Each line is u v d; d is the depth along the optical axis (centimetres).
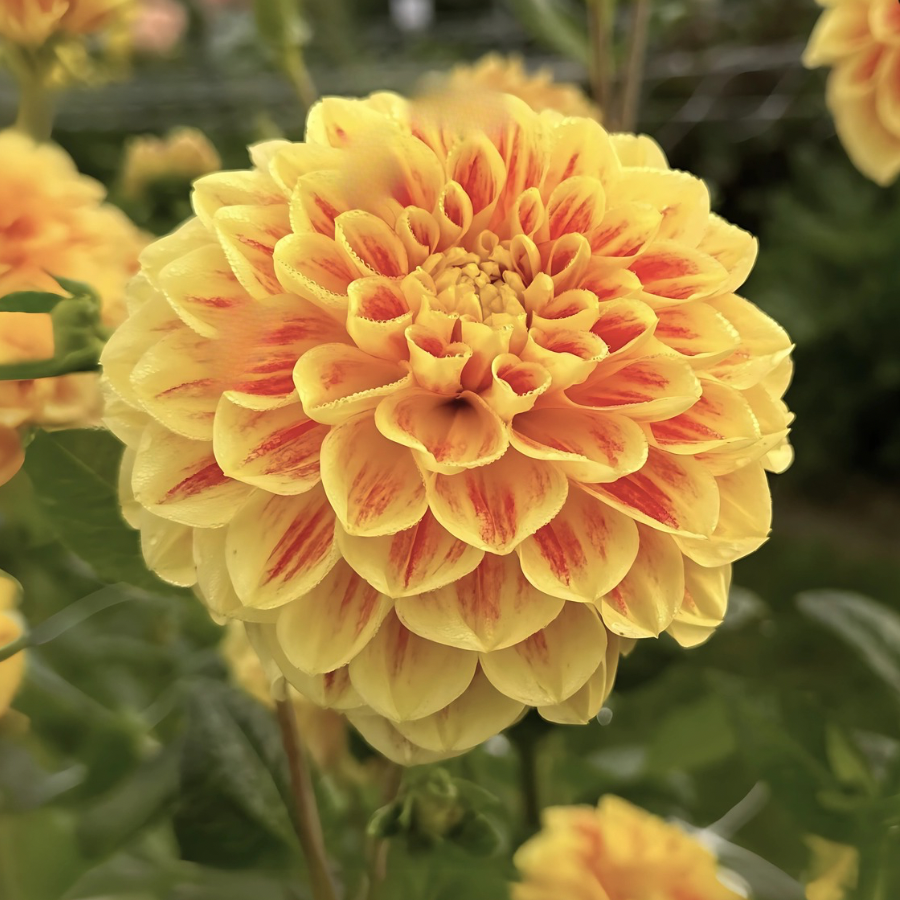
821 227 117
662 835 26
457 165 25
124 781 30
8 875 30
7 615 26
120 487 24
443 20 112
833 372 118
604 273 25
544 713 23
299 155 24
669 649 32
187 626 38
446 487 23
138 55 88
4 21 37
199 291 23
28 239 30
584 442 24
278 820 28
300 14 45
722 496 24
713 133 116
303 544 23
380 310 24
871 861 28
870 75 38
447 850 27
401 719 22
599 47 40
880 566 96
